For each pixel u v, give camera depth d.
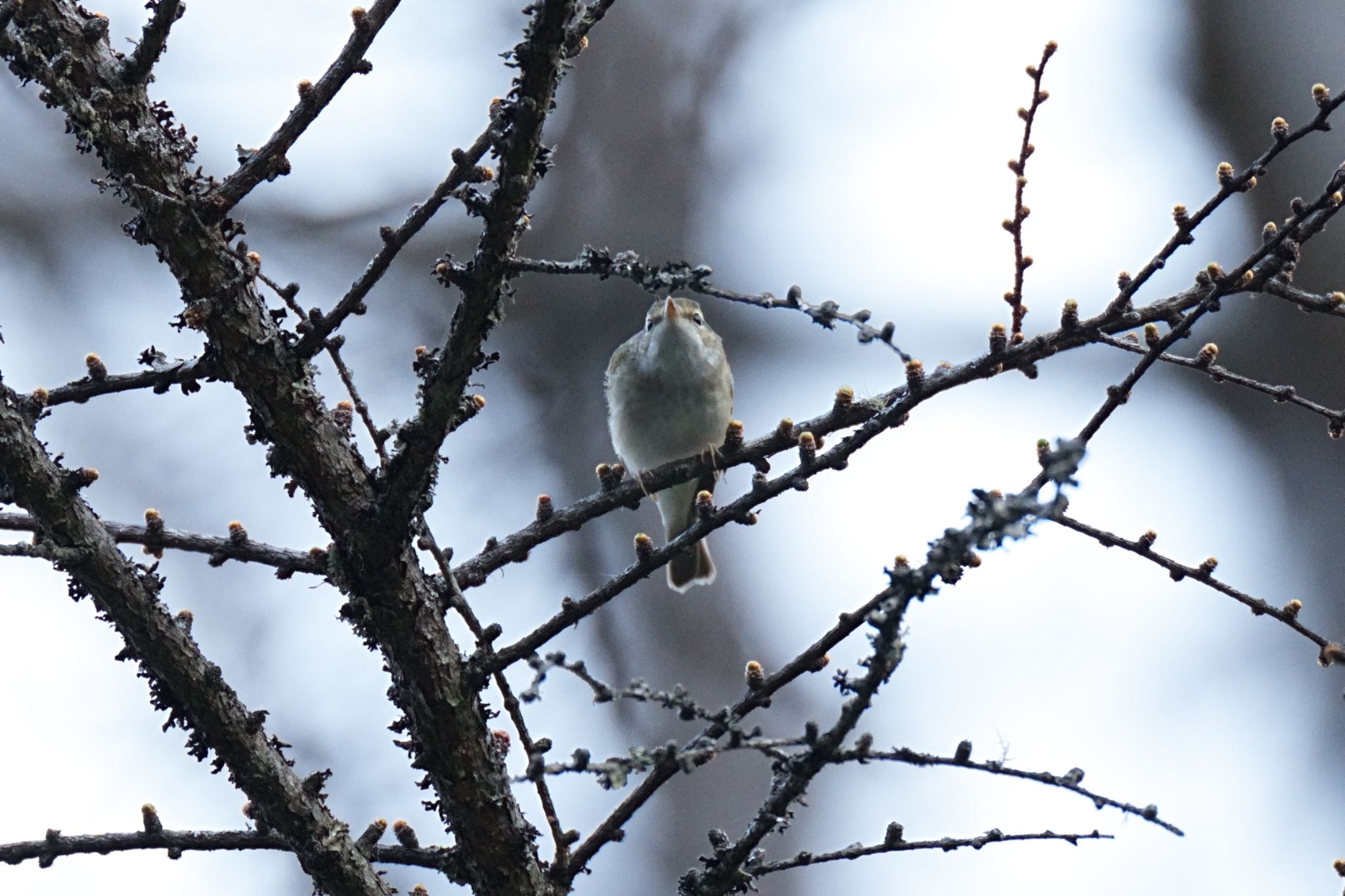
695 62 23.20
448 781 6.49
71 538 6.32
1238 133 20.50
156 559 7.03
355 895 6.49
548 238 22.34
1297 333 20.19
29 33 6.39
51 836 6.57
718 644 20.20
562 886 6.51
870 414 7.37
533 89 5.86
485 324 6.13
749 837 5.98
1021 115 6.96
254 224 21.61
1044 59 6.92
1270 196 20.12
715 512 6.76
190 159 6.62
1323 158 19.77
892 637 5.41
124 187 6.48
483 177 6.42
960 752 5.88
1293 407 20.16
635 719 19.41
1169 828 5.89
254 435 6.64
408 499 6.36
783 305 5.56
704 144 23.03
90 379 6.70
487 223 5.98
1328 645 6.31
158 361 6.80
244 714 6.50
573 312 21.97
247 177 6.59
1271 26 20.38
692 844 17.80
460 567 7.22
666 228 22.45
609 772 5.05
